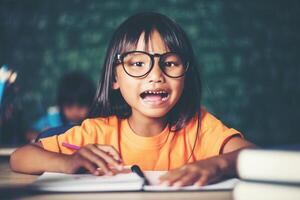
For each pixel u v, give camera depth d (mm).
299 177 583
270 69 4555
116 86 1240
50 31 4594
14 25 4652
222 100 4465
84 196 726
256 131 4500
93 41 4535
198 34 4492
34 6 4621
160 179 802
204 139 1236
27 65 4602
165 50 1142
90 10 4547
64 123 2959
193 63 1222
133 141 1246
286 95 4562
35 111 4531
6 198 717
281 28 4590
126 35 1167
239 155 625
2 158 1497
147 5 4508
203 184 787
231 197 709
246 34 4535
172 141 1249
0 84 2182
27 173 1023
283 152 599
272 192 600
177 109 1253
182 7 4496
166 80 1115
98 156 889
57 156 981
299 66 4590
